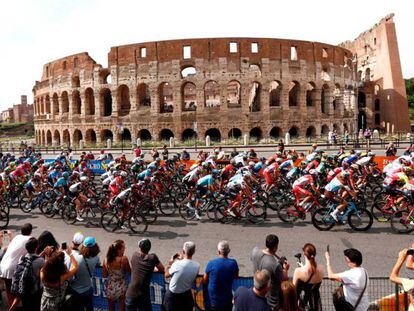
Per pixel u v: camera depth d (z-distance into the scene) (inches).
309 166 762.8
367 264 457.7
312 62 2431.1
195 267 307.0
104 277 333.4
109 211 637.3
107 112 2605.8
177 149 1856.5
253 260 315.9
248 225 646.5
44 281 289.6
